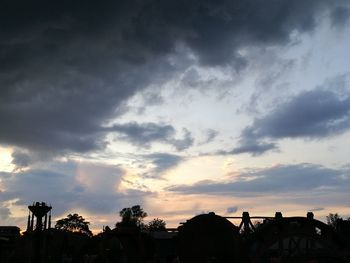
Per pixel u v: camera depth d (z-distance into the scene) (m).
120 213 94.81
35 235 26.22
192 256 22.55
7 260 30.98
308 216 23.20
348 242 23.06
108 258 33.94
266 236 22.47
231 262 21.92
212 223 22.53
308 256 22.73
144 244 32.75
